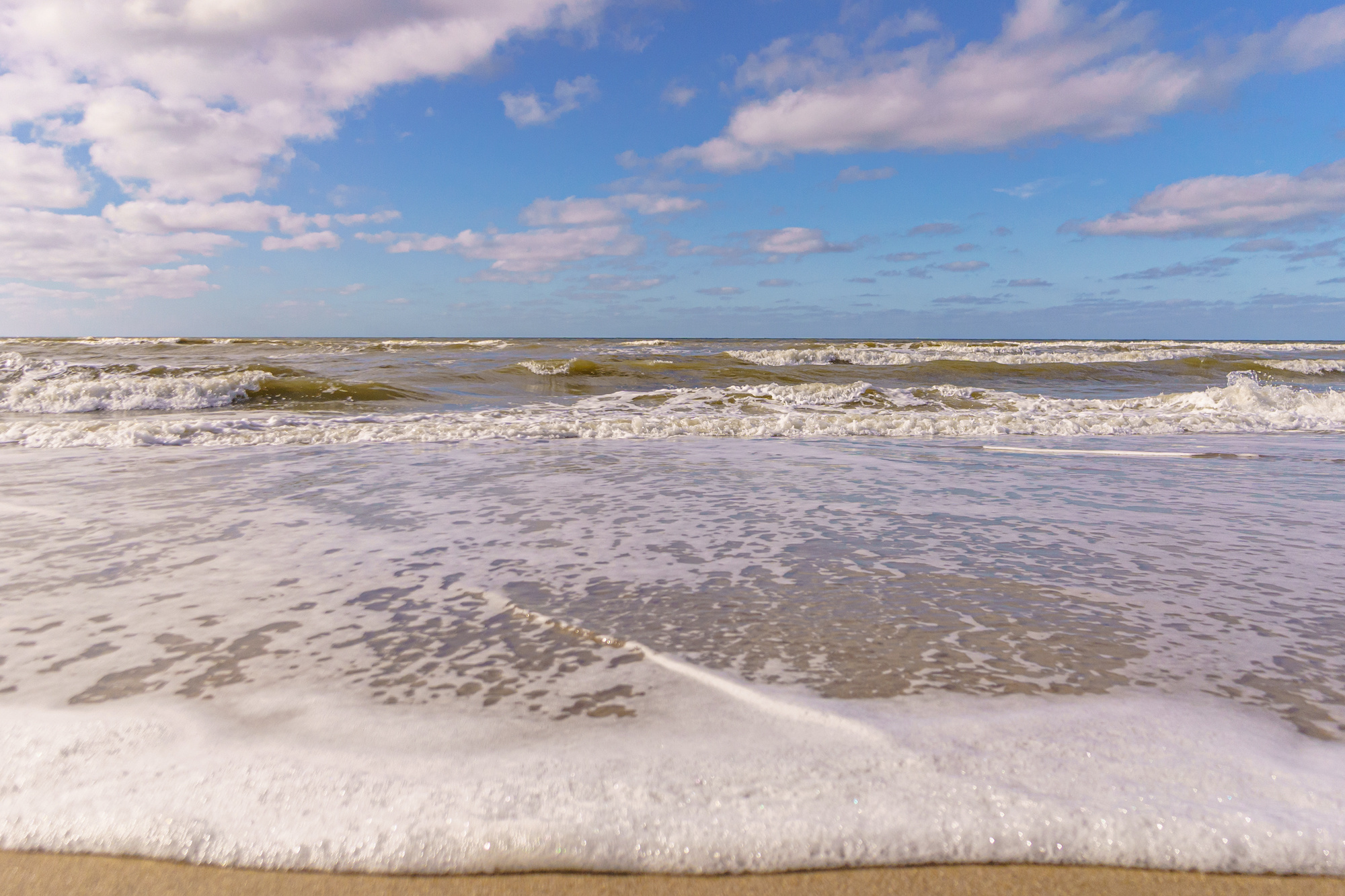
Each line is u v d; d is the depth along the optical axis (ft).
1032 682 6.89
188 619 8.49
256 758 5.52
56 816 4.90
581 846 4.62
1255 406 35.78
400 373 50.47
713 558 11.08
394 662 7.34
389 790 5.10
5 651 7.54
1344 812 4.88
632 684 6.84
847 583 9.92
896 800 4.99
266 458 20.40
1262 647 7.78
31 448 21.94
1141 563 10.93
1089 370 65.05
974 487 16.89
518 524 13.12
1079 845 4.66
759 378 51.83
